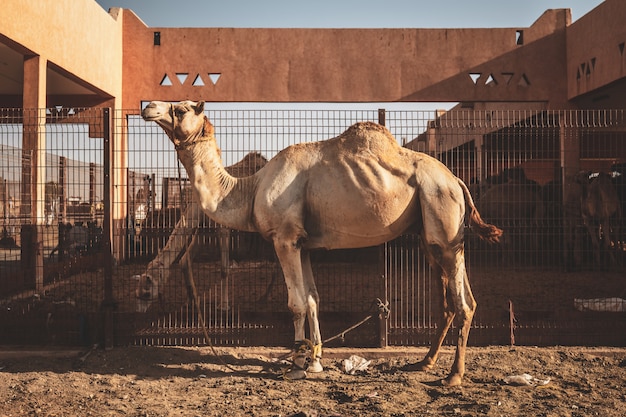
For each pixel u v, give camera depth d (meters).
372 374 6.37
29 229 10.12
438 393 5.59
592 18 13.97
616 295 10.14
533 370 6.36
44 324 7.32
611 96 15.22
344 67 15.29
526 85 15.36
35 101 11.10
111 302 7.25
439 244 5.99
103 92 14.54
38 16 11.08
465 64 15.34
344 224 6.12
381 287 7.23
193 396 5.56
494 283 11.59
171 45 15.45
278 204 6.11
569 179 14.75
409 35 15.34
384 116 7.36
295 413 5.02
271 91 15.29
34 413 5.08
